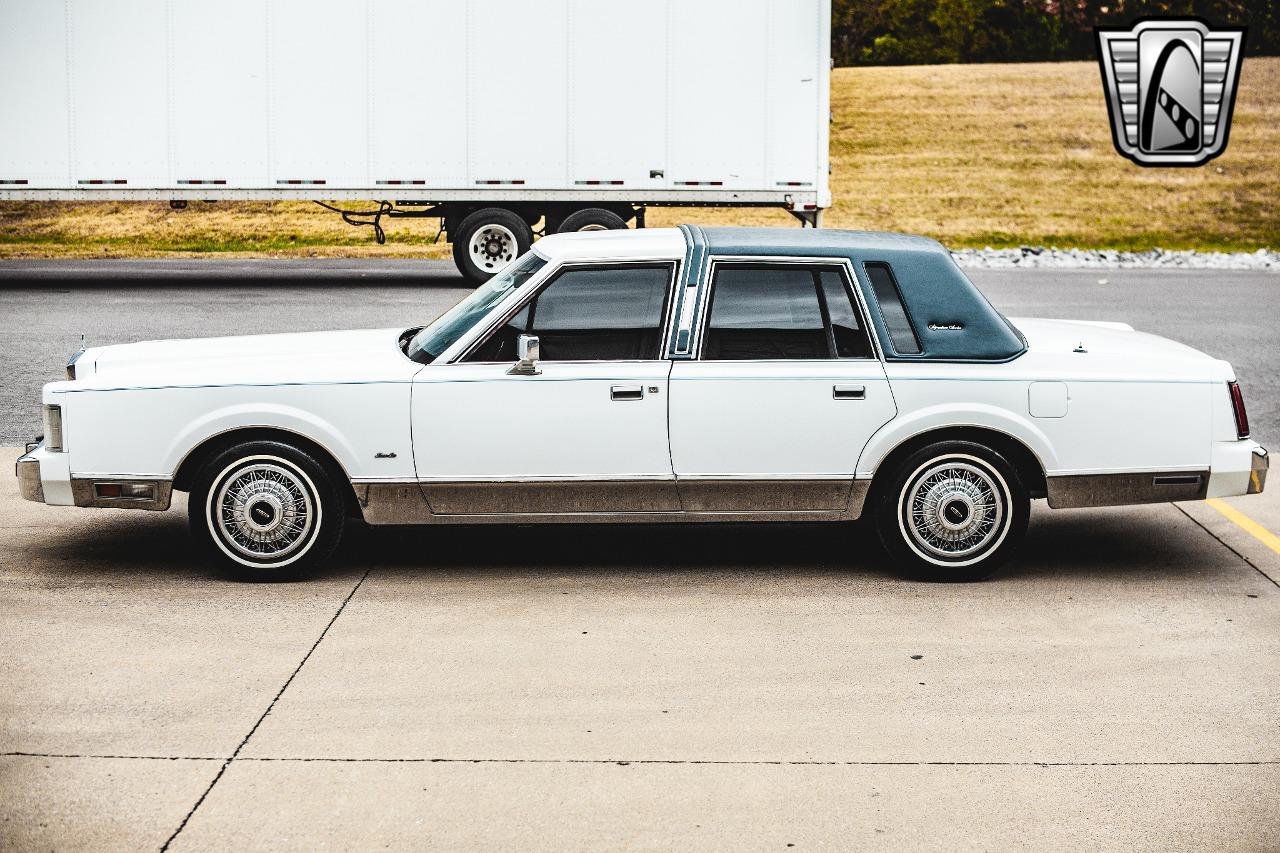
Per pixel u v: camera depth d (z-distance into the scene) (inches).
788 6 697.6
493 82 702.5
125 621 238.1
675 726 196.4
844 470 259.4
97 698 204.5
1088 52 1531.7
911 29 1571.1
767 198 711.1
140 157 703.1
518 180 709.9
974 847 163.3
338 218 1074.1
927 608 248.8
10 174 701.3
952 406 258.2
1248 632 237.3
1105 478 263.0
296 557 259.9
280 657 221.6
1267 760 187.3
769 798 175.0
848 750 189.3
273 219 1065.5
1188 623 241.9
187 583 259.9
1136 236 1103.0
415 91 703.1
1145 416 261.9
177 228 1033.5
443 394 255.4
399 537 294.8
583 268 258.5
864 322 260.1
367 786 177.2
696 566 274.4
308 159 706.8
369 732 193.5
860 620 241.9
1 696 204.8
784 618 242.5
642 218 740.0
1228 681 215.2
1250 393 466.3
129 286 726.5
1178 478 264.1
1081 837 165.9
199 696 205.6
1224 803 174.9
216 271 818.2
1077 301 719.7
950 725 197.9
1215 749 190.7
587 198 712.4
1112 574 271.0
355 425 255.8
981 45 1555.1
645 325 258.8
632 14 697.6
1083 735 194.9
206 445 261.1
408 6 697.0
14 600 248.7
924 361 260.4
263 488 258.1
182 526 301.0
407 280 770.2
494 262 723.4
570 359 258.4
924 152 1286.9
